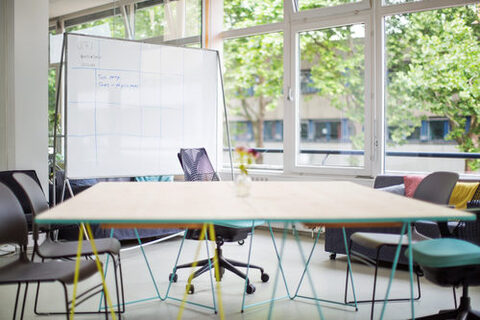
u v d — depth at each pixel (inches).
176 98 211.8
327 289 145.4
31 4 199.2
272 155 254.8
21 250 105.0
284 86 234.5
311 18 225.1
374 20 207.0
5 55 200.7
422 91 199.5
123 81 196.4
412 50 200.7
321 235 223.1
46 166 204.4
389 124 207.9
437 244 105.3
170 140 209.8
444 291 143.3
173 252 194.7
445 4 189.8
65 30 263.9
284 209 85.3
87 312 124.6
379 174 207.0
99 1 243.4
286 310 127.6
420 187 127.6
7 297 139.3
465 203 166.6
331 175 221.5
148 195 105.3
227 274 164.4
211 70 223.5
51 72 276.1
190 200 97.0
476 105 188.2
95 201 95.4
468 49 188.7
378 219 78.0
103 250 109.7
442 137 196.4
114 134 194.1
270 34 251.0
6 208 103.7
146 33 239.3
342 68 218.8
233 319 121.2
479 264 97.5
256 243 210.5
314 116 230.1
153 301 135.7
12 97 198.2
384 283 151.1
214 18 259.9
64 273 94.7
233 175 246.2
